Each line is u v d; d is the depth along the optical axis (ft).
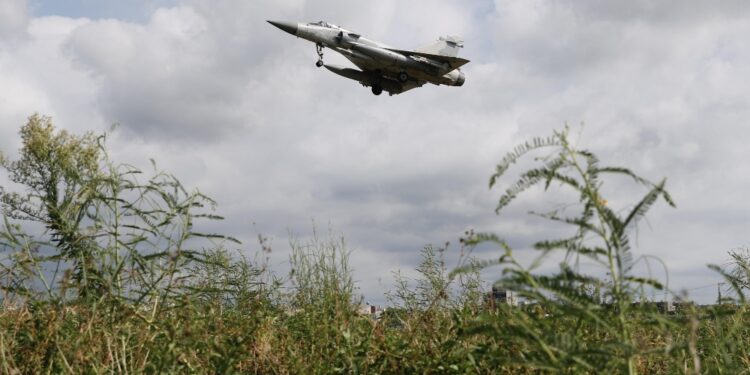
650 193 6.79
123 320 11.27
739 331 11.30
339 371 13.21
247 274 17.69
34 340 11.16
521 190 7.14
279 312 17.61
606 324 7.11
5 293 11.87
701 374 9.52
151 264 11.98
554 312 8.73
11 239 11.98
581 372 7.82
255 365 13.48
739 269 12.32
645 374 10.91
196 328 11.91
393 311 17.87
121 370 10.84
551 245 7.06
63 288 11.16
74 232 12.28
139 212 12.45
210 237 12.32
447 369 11.93
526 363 7.77
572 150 7.17
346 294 17.02
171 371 10.80
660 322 7.20
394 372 12.82
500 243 7.13
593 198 6.95
